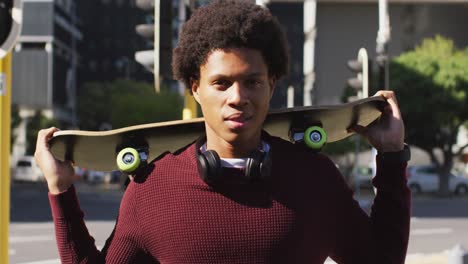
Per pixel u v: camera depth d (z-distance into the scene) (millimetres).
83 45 103062
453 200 36969
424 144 40188
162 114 54812
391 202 2322
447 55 39406
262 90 2018
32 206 28953
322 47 45219
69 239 2186
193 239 2039
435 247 15445
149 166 2172
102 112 73812
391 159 2344
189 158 2125
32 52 73938
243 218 2039
